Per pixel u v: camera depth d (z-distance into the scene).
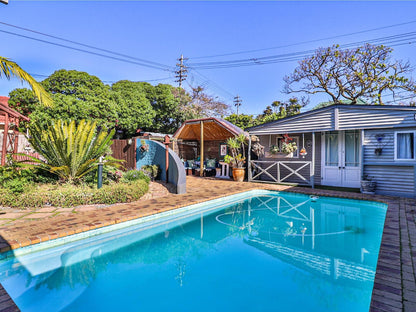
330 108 8.61
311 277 2.97
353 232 4.68
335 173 9.19
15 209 5.12
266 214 5.99
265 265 3.29
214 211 6.26
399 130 7.39
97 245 3.95
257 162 10.77
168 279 2.91
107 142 7.77
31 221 4.27
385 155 7.61
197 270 3.15
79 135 6.65
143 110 19.91
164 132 24.34
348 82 17.91
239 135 10.68
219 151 14.41
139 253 3.69
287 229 4.86
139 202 6.03
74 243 3.79
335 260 3.46
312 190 8.29
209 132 13.81
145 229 4.75
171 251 3.77
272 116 21.45
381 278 2.42
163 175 9.37
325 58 18.27
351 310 2.29
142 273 3.07
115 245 3.96
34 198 5.29
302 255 3.62
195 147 15.52
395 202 6.36
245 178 11.25
